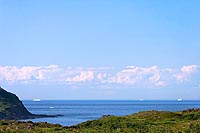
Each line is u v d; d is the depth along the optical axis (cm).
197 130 6425
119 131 6488
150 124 7288
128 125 7006
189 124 7000
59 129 7019
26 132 6525
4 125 7644
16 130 6712
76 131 6594
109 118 7594
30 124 7869
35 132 6525
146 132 6347
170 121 7894
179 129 6556
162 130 6450
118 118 7556
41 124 7944
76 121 18050
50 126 7644
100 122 7481
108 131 6494
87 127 7338
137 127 6900
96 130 6681
